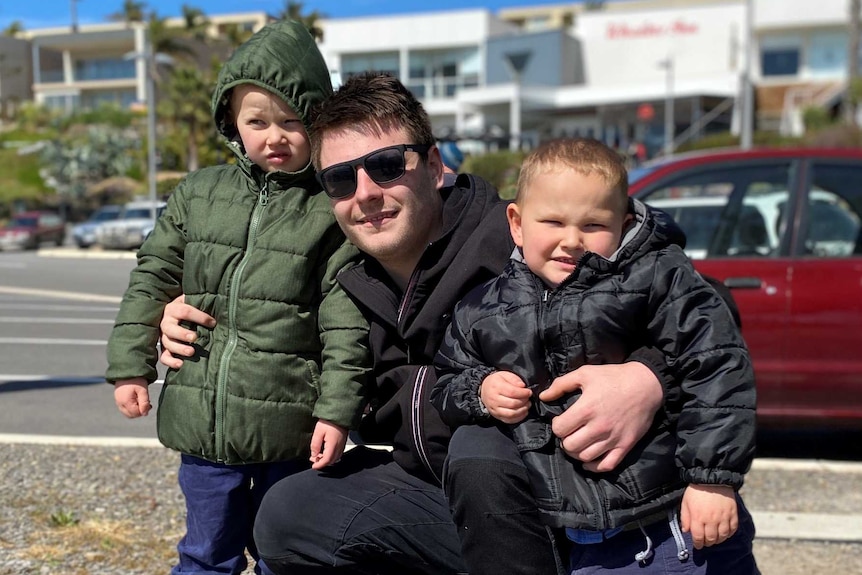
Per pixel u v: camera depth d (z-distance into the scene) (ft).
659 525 6.76
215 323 8.22
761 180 16.58
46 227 79.36
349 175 7.46
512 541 6.92
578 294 6.73
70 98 185.88
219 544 8.43
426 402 7.64
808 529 12.62
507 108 138.00
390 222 7.54
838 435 18.67
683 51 144.87
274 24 8.55
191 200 8.53
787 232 15.98
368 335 7.93
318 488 7.84
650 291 6.64
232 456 8.04
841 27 140.56
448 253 7.63
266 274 7.97
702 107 128.67
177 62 95.61
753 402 6.31
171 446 8.29
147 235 9.01
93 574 10.66
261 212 8.20
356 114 7.48
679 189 16.88
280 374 7.98
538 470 6.73
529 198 6.90
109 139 138.41
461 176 8.14
